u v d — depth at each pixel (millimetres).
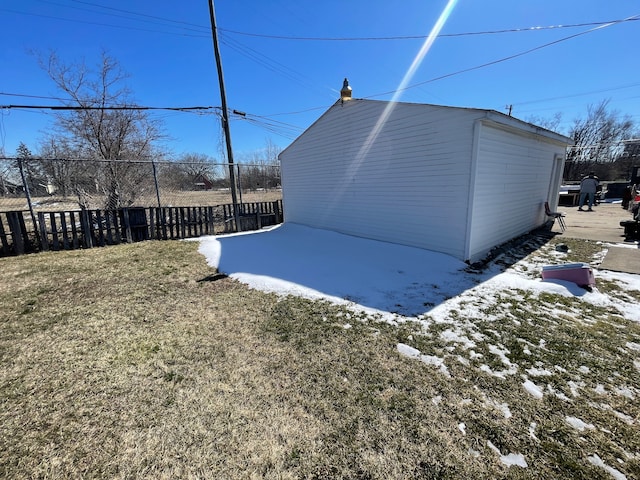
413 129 5773
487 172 5344
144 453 1726
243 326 3285
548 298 3816
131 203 12258
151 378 2404
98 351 2809
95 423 1947
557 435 1815
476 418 1950
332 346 2848
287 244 7449
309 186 9039
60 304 3932
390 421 1933
